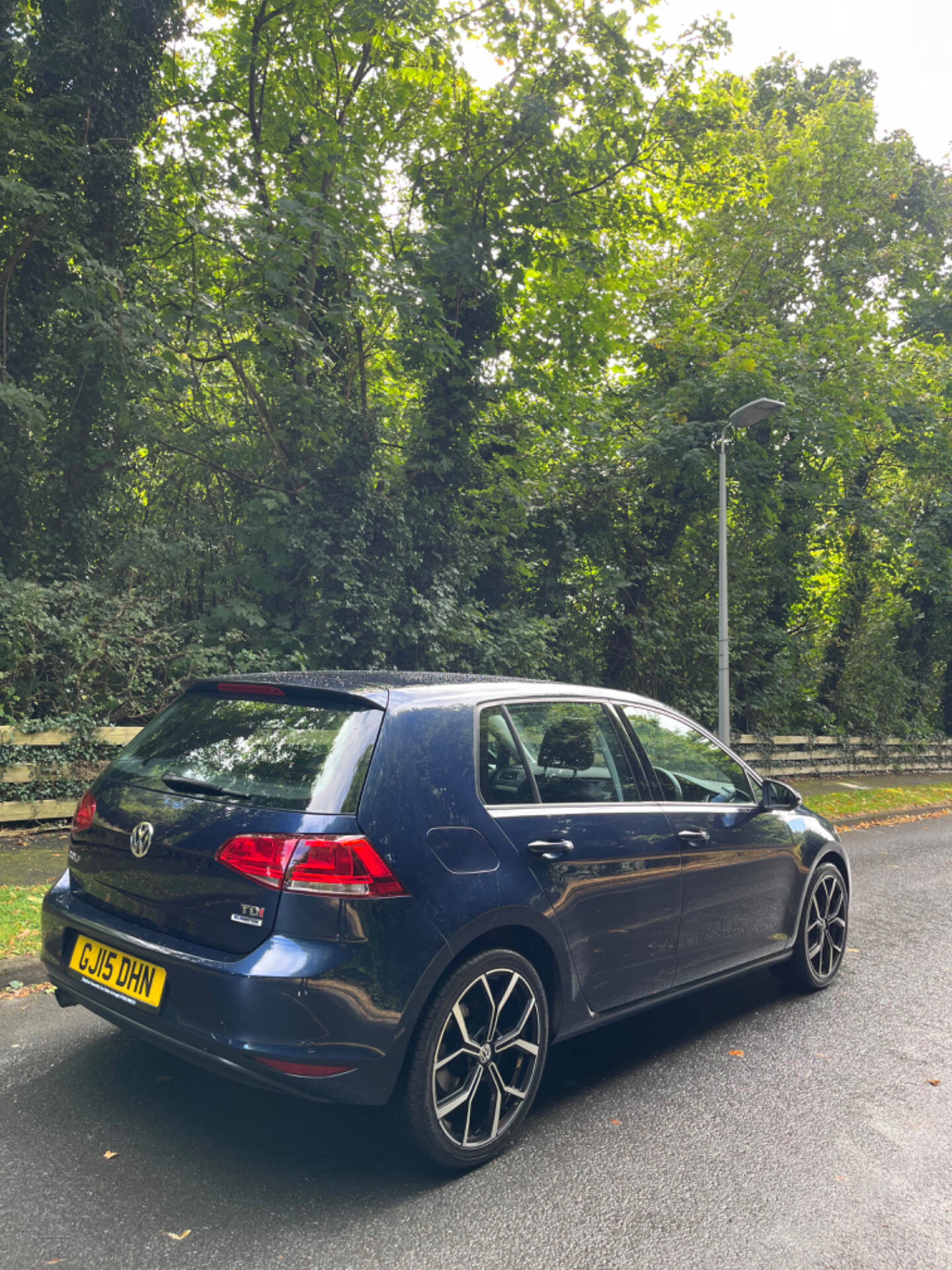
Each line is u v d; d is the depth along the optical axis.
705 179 15.52
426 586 13.52
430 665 13.37
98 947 3.17
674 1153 3.32
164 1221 2.67
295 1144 3.17
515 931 3.29
